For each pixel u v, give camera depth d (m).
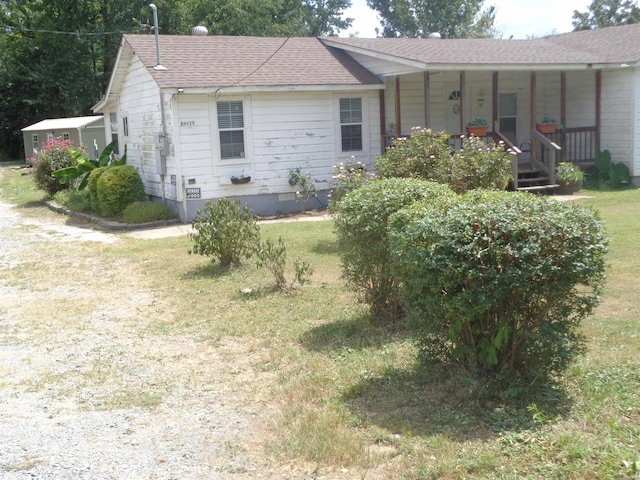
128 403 5.36
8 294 9.56
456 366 5.11
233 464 4.21
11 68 41.78
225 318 7.69
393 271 5.34
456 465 3.93
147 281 9.93
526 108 20.41
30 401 5.51
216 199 15.93
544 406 4.63
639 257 9.39
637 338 6.02
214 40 18.38
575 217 4.61
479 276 4.52
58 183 20.78
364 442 4.37
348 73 17.61
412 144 10.28
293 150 16.78
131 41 17.09
